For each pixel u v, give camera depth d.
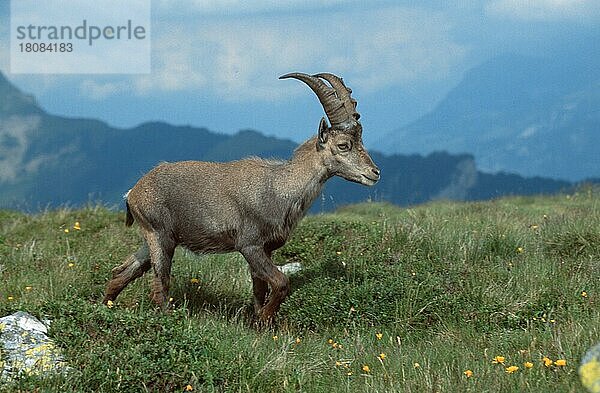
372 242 14.12
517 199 25.55
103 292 12.16
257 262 11.30
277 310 11.35
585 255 13.63
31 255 14.07
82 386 7.92
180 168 11.56
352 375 9.04
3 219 17.77
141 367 8.28
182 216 11.40
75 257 13.91
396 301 11.35
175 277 12.79
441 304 11.38
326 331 10.91
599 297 11.28
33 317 9.16
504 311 11.09
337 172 11.39
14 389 7.56
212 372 8.40
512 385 7.92
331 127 11.36
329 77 11.38
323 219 16.66
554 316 10.84
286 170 11.41
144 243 11.68
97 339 8.73
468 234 14.69
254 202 11.25
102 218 17.42
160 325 9.20
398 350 9.80
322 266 12.80
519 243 14.43
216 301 12.29
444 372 8.59
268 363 8.74
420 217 17.06
